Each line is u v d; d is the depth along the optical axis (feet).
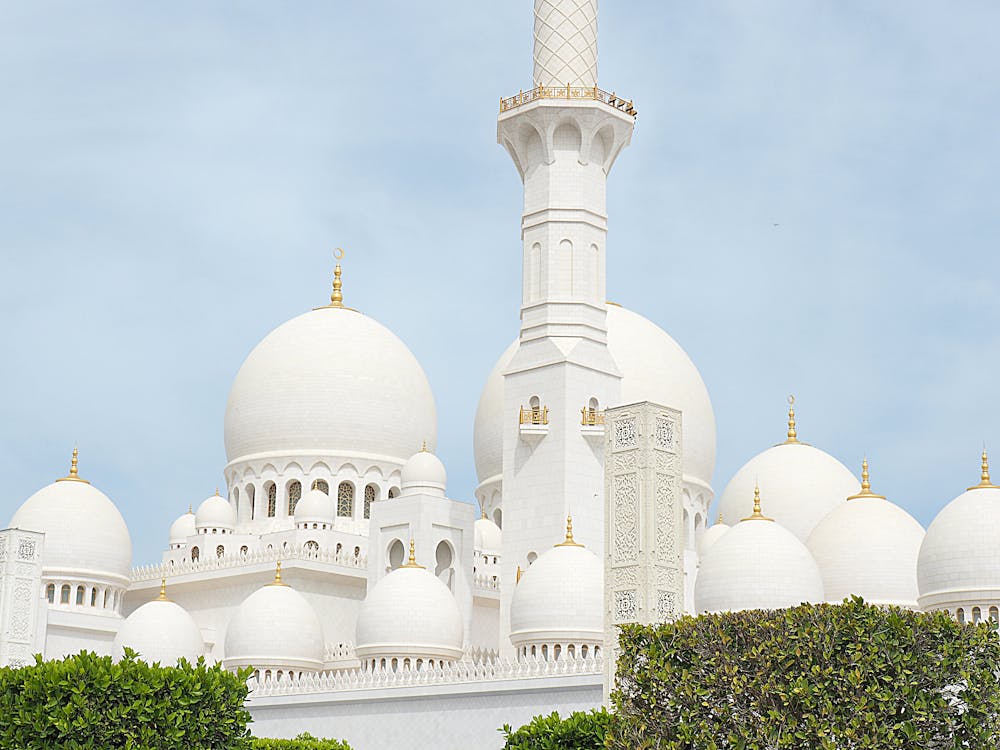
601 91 364.99
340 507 431.84
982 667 165.37
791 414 458.91
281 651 360.69
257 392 439.63
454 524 380.17
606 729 180.24
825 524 364.79
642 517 237.45
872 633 163.84
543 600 320.70
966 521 322.34
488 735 304.91
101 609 405.80
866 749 158.92
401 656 338.95
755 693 167.32
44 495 411.13
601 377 359.05
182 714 180.75
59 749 172.24
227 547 419.95
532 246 365.20
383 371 442.91
